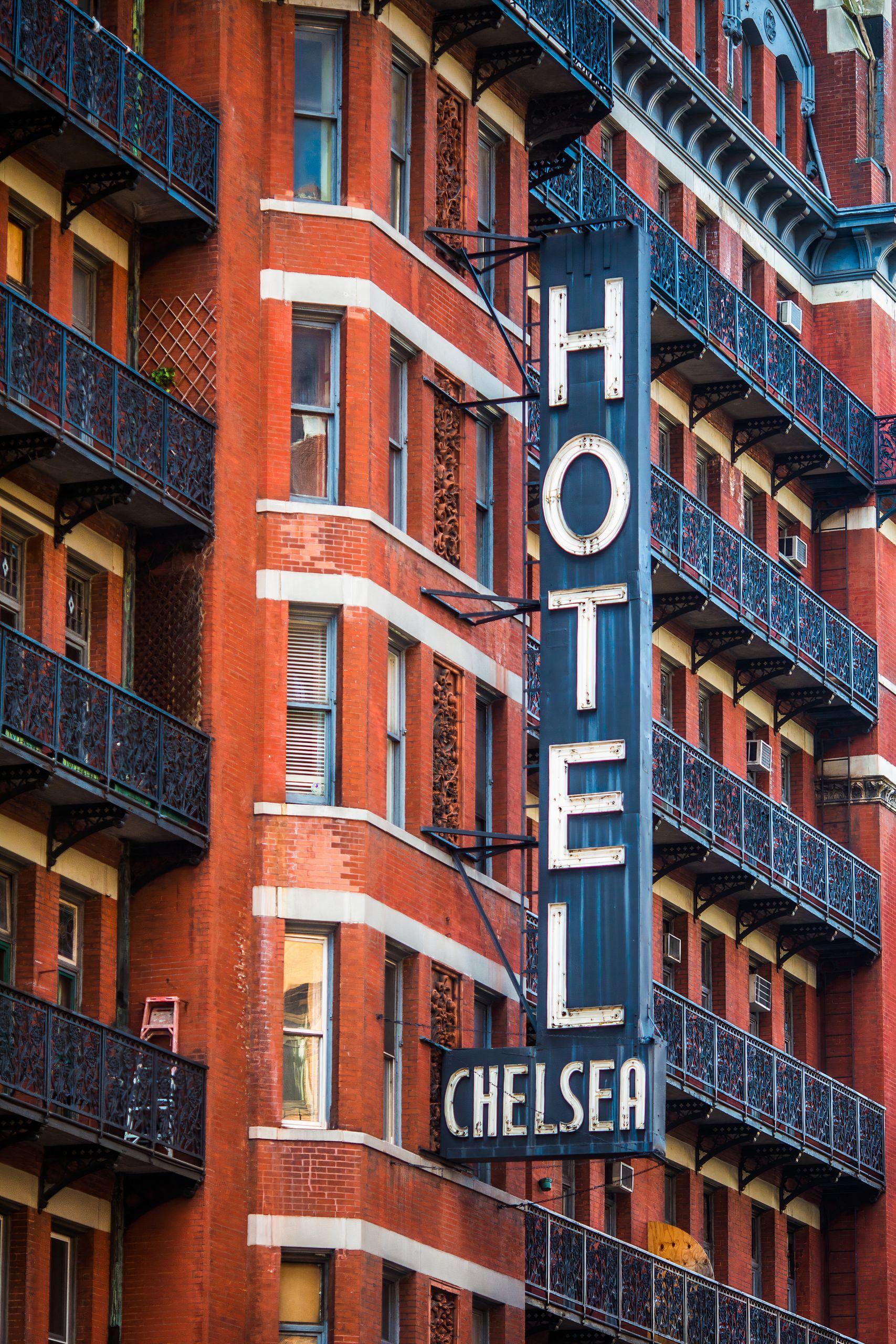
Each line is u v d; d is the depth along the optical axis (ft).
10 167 186.60
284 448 198.80
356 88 205.16
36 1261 177.47
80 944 187.42
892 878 280.72
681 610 252.62
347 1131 190.80
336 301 201.67
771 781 271.49
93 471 185.47
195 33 200.44
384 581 201.16
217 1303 183.83
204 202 196.44
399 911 198.49
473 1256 202.28
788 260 285.64
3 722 174.50
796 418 270.67
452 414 212.43
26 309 179.32
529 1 215.31
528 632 220.23
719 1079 246.27
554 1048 197.98
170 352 196.54
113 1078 178.91
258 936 191.72
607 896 199.52
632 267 208.03
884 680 283.59
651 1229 241.96
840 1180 269.64
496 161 222.48
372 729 198.08
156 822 185.47
